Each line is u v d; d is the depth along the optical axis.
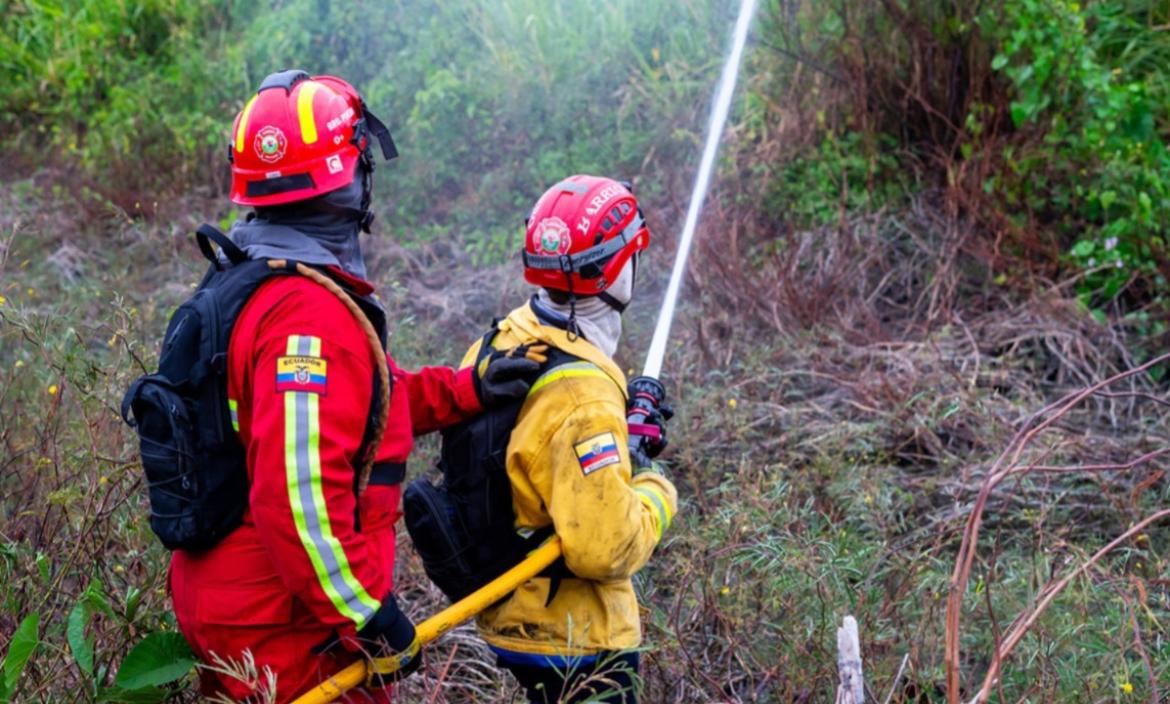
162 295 6.28
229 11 9.57
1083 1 6.88
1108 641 3.38
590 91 7.52
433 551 2.62
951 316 5.77
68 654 3.02
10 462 3.62
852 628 2.57
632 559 2.49
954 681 2.67
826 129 6.86
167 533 2.40
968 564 2.74
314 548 2.27
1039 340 5.58
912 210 6.41
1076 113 6.33
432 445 4.87
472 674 3.63
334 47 8.43
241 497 2.42
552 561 2.55
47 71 9.14
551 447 2.49
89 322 5.68
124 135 8.11
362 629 2.40
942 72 6.62
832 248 6.18
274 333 2.31
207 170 7.99
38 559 2.98
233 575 2.43
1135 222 5.79
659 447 2.83
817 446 4.73
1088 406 5.14
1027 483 4.41
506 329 2.67
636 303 6.16
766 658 3.51
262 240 2.46
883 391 5.08
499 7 7.92
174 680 2.71
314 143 2.42
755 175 6.85
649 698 3.32
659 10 7.73
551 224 2.54
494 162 7.46
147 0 9.55
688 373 5.34
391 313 5.97
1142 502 4.35
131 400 2.40
